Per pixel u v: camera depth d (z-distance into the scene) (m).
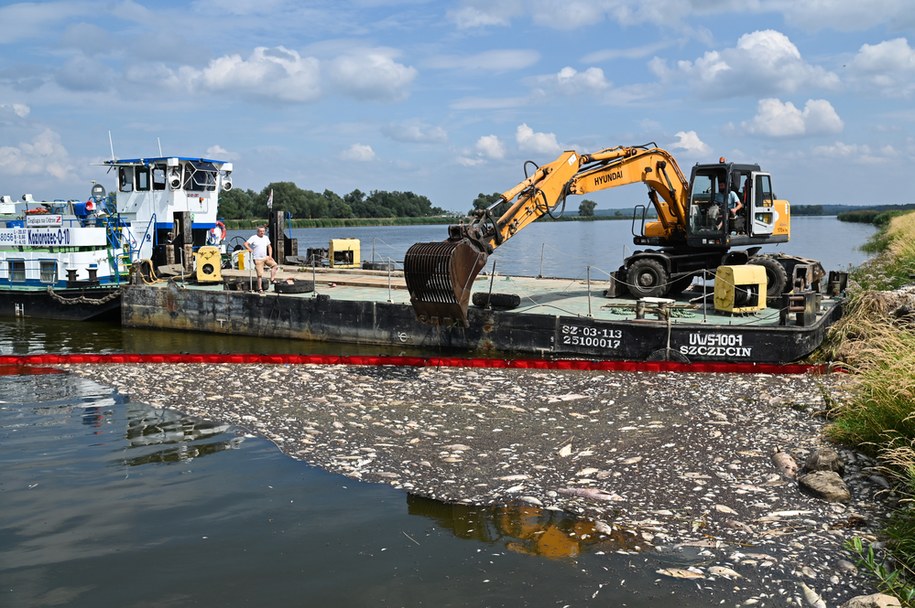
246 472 7.90
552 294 18.48
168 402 10.90
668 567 5.71
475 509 6.88
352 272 23.47
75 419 10.02
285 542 6.15
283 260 26.31
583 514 6.72
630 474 7.65
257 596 5.24
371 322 17.05
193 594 5.26
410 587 5.38
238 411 10.36
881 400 7.81
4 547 6.03
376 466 8.08
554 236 84.81
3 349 17.08
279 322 18.17
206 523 6.54
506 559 5.85
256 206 121.75
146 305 20.03
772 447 8.29
